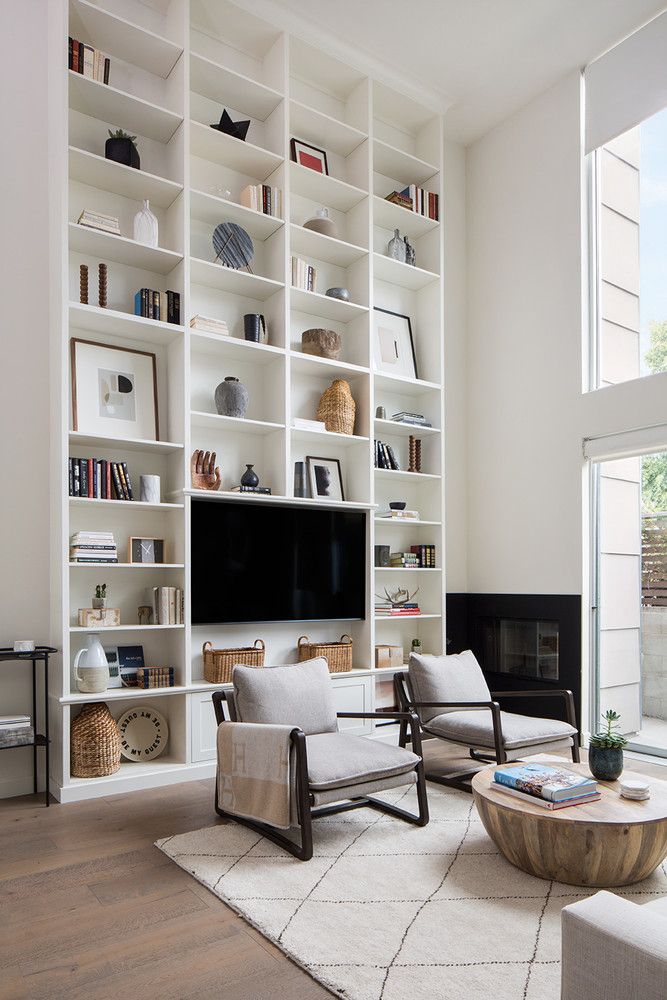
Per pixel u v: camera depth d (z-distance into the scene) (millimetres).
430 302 5992
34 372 4250
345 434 5215
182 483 4426
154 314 4434
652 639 4922
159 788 4094
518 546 5824
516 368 5949
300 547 5043
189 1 4680
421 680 4375
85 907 2617
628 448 5062
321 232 5273
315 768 3137
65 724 3879
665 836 2678
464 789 4016
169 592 4359
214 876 2850
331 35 5160
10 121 4270
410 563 5641
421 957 2246
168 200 4660
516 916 2502
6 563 4090
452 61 5469
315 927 2439
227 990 2109
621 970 1345
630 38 5227
